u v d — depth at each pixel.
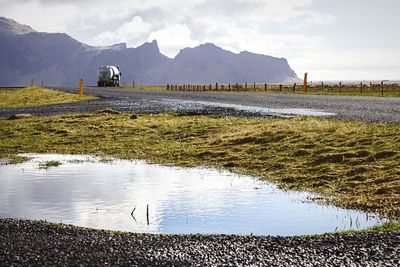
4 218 10.99
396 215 11.24
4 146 25.19
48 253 8.41
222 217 11.46
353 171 15.59
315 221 11.04
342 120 25.05
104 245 8.89
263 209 12.27
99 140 26.42
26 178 16.84
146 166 19.41
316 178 15.52
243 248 8.72
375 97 46.59
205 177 16.81
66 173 17.84
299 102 41.62
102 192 14.45
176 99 53.66
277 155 19.25
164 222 11.07
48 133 29.16
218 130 26.33
